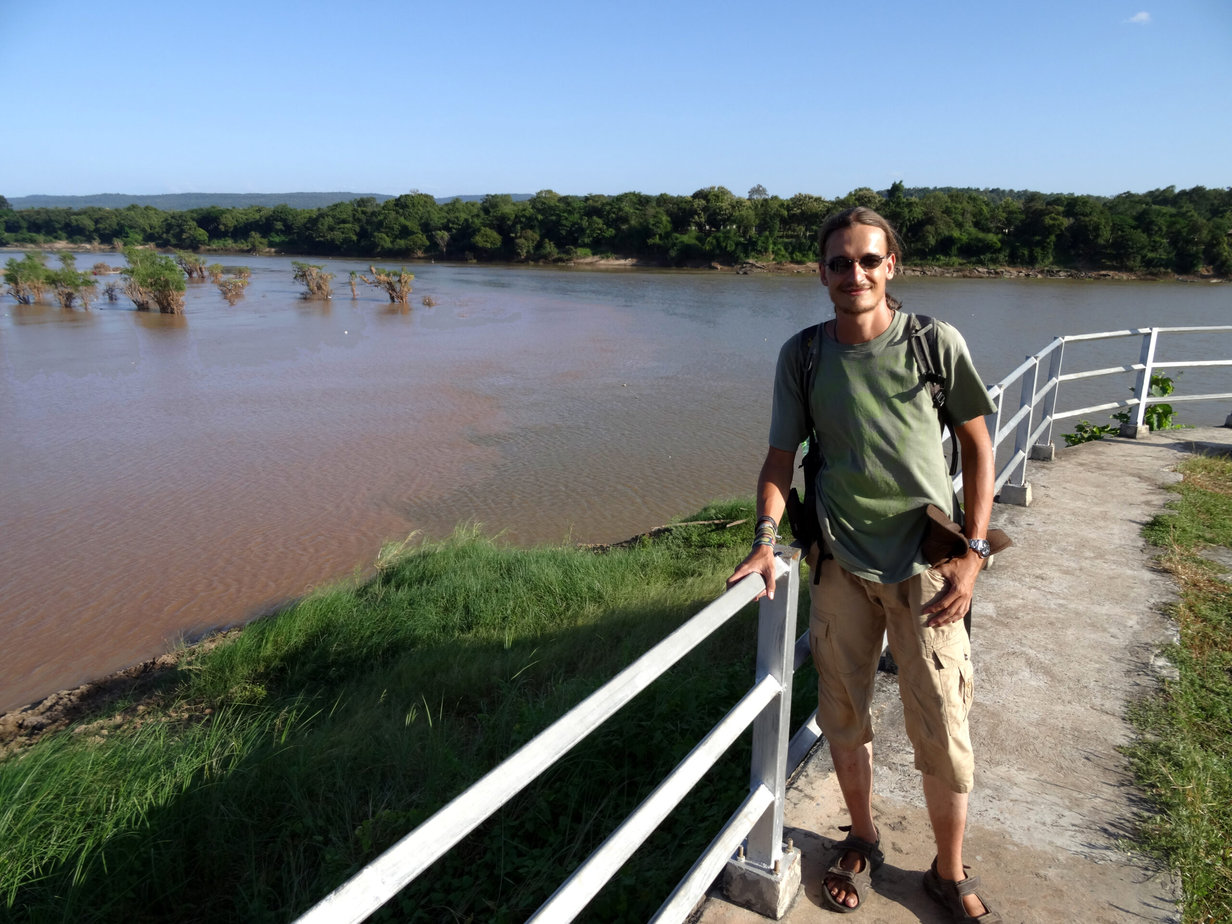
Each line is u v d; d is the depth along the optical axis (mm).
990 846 2703
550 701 4527
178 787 3943
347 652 6645
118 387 23188
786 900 2373
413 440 17406
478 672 5504
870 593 2174
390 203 129500
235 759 4238
